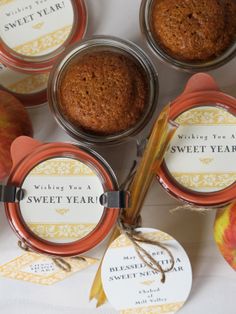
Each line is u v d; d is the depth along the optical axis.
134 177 0.35
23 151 0.34
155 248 0.36
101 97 0.35
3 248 0.39
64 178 0.34
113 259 0.36
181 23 0.36
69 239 0.34
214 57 0.37
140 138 0.39
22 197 0.34
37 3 0.38
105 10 0.40
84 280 0.39
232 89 0.40
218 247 0.38
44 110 0.40
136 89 0.36
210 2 0.36
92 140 0.36
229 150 0.35
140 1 0.40
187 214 0.39
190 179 0.35
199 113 0.35
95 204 0.34
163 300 0.37
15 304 0.39
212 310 0.39
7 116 0.35
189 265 0.36
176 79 0.40
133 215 0.35
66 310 0.39
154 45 0.37
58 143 0.34
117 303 0.36
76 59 0.36
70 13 0.38
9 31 0.38
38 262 0.37
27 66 0.39
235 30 0.37
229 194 0.35
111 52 0.36
